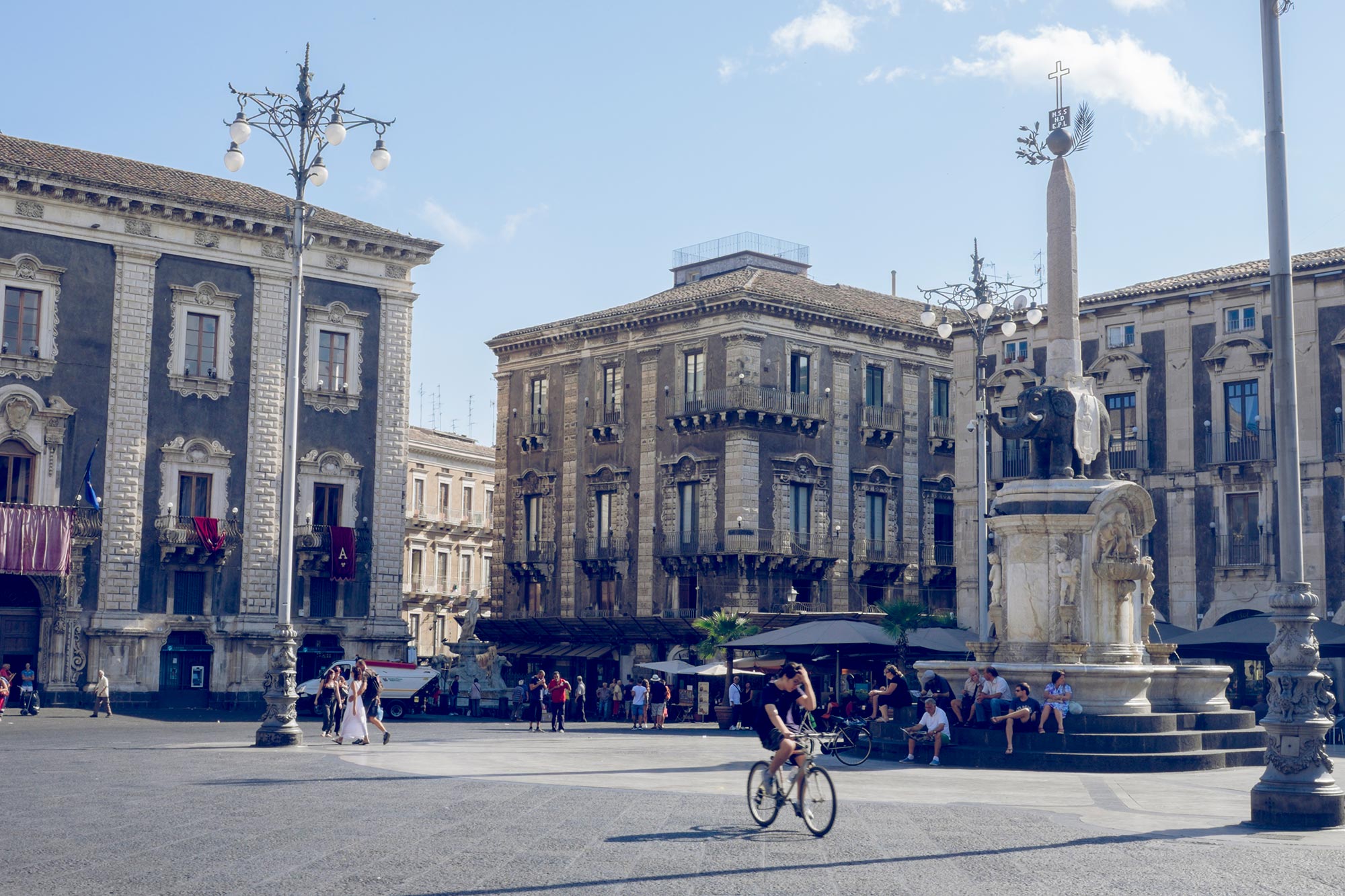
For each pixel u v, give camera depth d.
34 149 53.81
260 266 56.31
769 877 11.91
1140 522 28.06
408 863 12.50
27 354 50.84
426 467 91.25
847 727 27.23
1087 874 12.30
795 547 62.59
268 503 55.94
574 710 54.72
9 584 51.16
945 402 70.94
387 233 59.25
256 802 17.69
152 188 53.28
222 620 54.31
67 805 17.19
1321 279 49.75
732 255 72.06
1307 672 15.95
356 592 58.06
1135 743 24.77
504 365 74.25
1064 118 29.89
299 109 29.94
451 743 33.22
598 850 13.44
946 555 69.69
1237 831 15.46
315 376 57.59
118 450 52.44
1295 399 16.48
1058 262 29.44
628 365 67.44
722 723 46.84
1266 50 17.09
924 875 12.12
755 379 62.44
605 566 66.69
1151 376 54.09
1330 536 48.97
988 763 25.06
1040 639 27.70
